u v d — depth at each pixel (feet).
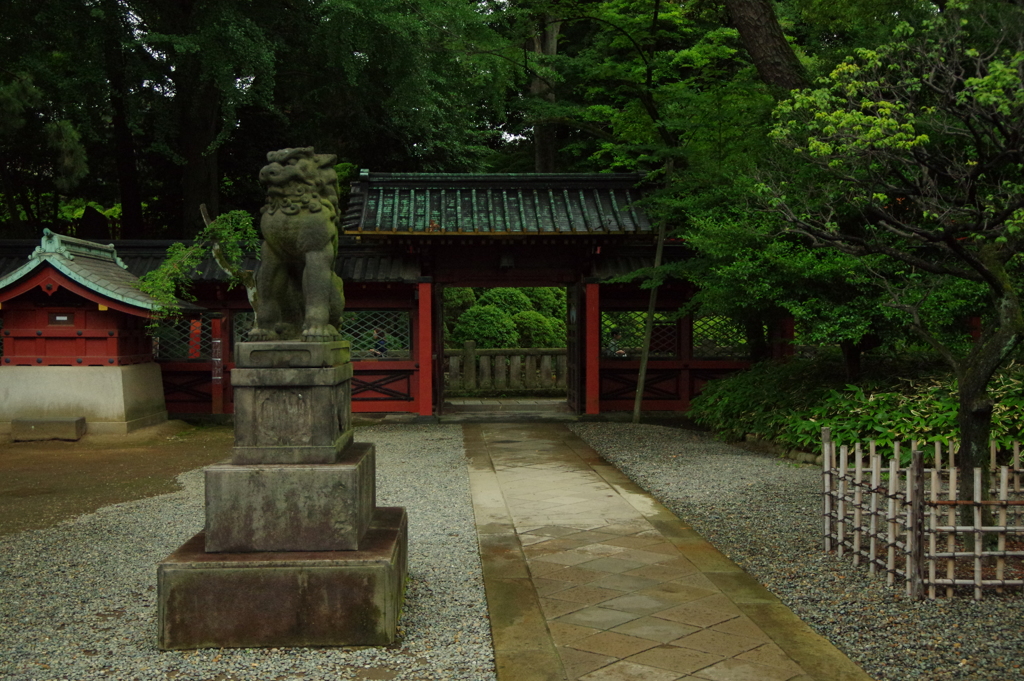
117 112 57.31
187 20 49.26
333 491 13.10
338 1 45.11
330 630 12.53
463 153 71.61
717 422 38.19
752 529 20.02
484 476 28.40
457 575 16.28
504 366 61.05
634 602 14.51
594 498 24.41
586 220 43.96
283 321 14.82
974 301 24.67
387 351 48.73
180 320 47.65
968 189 16.11
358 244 48.34
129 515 22.53
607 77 49.85
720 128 37.27
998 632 12.83
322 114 62.18
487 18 50.67
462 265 47.50
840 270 27.12
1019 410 24.73
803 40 57.88
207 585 12.50
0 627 13.64
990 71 13.20
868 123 15.29
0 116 47.70
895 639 12.59
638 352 49.52
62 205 74.64
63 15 43.39
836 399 30.48
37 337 38.81
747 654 12.04
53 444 37.42
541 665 11.67
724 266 31.53
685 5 49.57
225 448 36.76
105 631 13.42
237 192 66.33
